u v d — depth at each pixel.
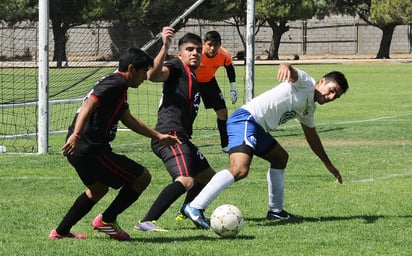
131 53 11.80
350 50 122.50
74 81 37.22
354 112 39.78
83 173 12.06
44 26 23.72
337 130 31.39
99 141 11.87
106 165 11.98
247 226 13.96
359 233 13.26
